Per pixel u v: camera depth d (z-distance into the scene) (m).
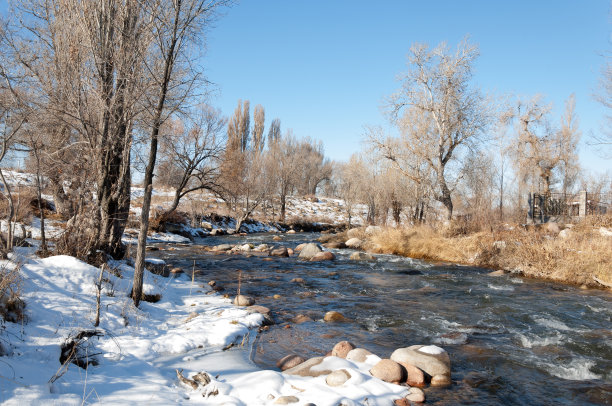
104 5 10.01
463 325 8.79
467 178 27.34
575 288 13.61
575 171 39.62
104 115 10.07
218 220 39.09
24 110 9.20
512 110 34.78
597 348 7.49
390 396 4.97
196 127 16.28
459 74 25.38
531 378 6.09
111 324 6.69
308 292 11.95
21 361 4.53
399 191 30.06
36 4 10.65
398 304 10.78
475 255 18.81
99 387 4.43
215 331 7.27
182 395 4.61
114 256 10.95
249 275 14.80
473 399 5.31
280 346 7.08
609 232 18.11
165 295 9.49
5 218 16.61
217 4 7.93
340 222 48.50
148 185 7.81
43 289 6.92
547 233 19.97
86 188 10.47
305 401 4.45
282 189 47.47
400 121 27.83
